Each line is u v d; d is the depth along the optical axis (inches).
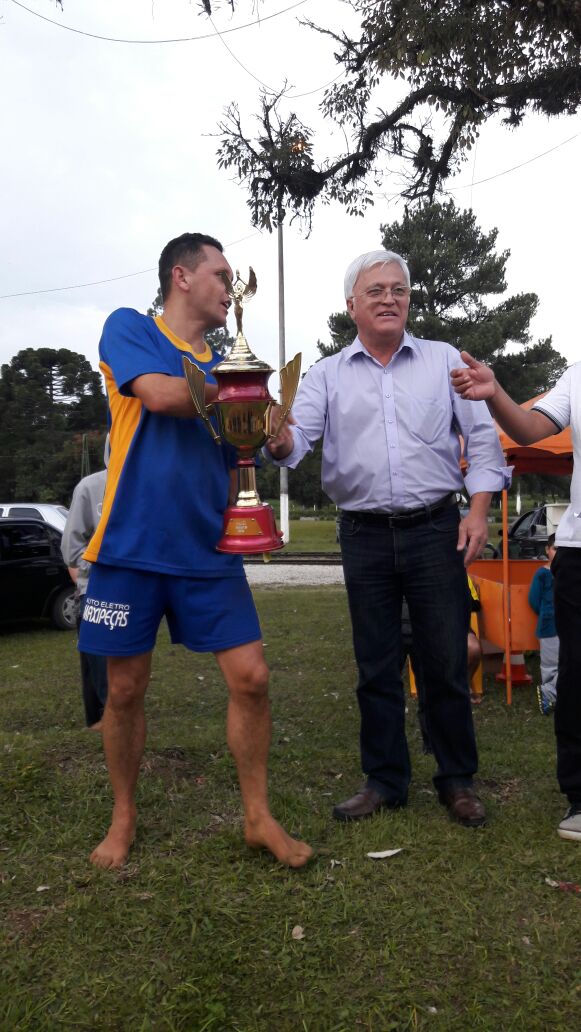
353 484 135.7
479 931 102.3
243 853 121.9
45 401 2716.5
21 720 214.8
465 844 126.0
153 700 229.3
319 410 135.7
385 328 131.2
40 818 136.4
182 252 117.0
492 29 325.4
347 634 343.0
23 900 110.5
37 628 407.5
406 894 110.7
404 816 136.9
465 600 138.6
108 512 113.4
